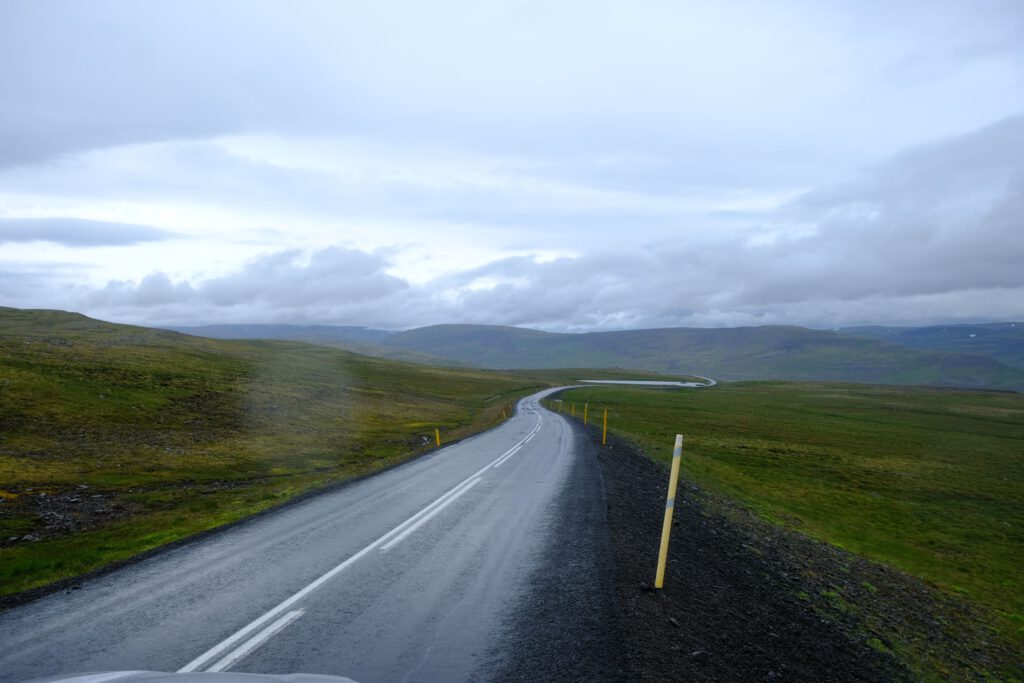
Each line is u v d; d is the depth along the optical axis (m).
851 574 17.17
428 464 24.17
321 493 17.38
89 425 38.12
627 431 50.22
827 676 7.49
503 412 60.97
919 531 30.92
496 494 16.45
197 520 14.72
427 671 5.52
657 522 14.84
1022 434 87.94
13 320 152.00
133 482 24.30
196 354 93.12
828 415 103.12
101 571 9.15
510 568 9.18
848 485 41.03
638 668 5.82
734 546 14.94
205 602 7.54
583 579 8.66
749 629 8.39
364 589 8.08
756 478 37.53
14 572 10.14
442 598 7.71
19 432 33.50
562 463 24.05
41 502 19.61
